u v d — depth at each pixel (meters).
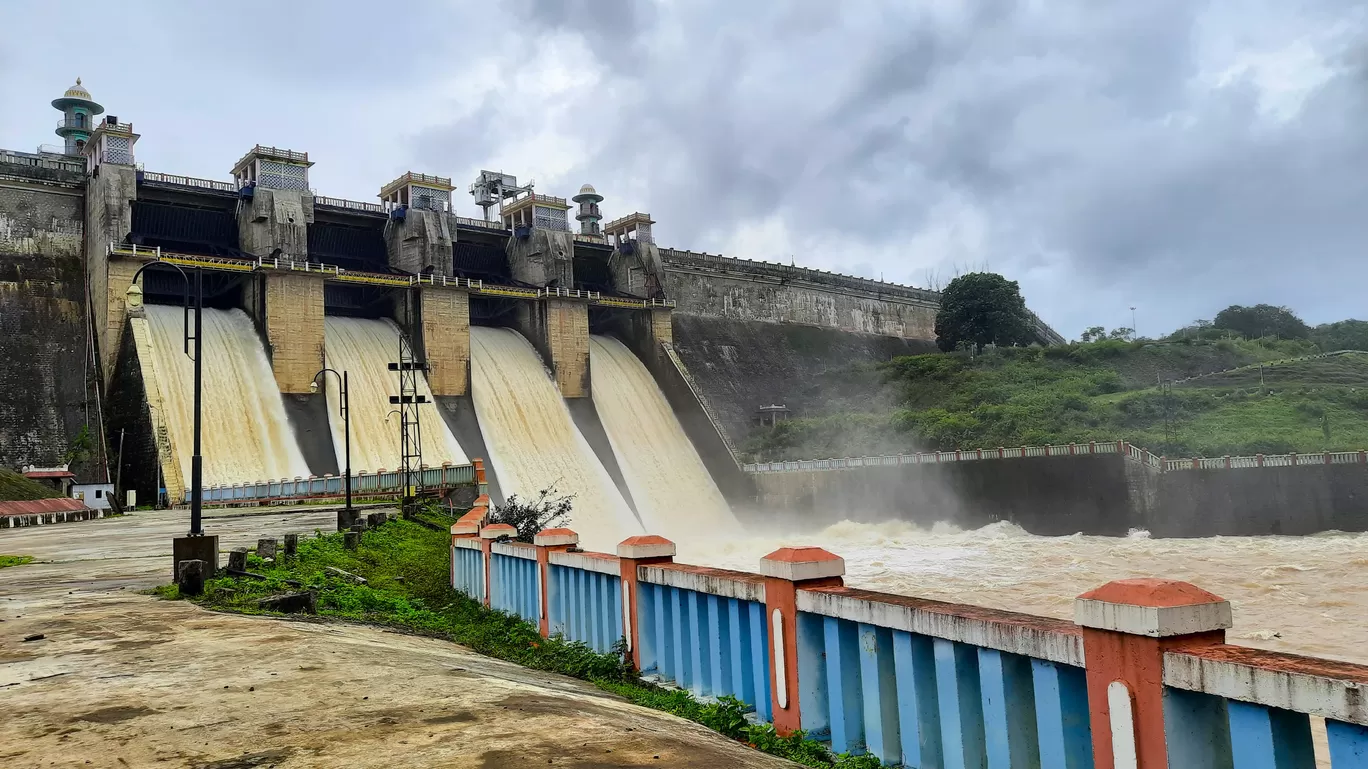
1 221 64.31
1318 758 14.13
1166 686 4.93
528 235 85.00
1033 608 37.72
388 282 72.19
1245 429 75.50
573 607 12.84
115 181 63.16
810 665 7.89
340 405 67.88
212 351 65.19
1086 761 5.65
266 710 7.59
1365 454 58.16
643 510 78.00
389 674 9.16
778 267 113.25
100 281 62.91
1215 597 5.14
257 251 67.38
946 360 104.38
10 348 60.88
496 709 7.59
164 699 8.04
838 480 78.06
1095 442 66.50
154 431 56.88
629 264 94.94
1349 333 140.00
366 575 23.33
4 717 7.52
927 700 6.80
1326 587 38.47
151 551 27.53
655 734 7.00
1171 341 113.44
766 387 102.44
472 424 73.31
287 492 56.22
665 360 91.25
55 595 16.80
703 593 9.43
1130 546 57.88
